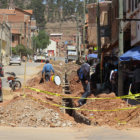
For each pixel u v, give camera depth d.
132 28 48.97
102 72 49.53
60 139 14.30
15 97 27.08
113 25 68.12
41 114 22.06
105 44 81.69
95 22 91.88
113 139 14.38
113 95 30.95
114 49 72.50
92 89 43.84
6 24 150.75
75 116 25.33
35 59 175.00
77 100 33.69
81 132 16.28
